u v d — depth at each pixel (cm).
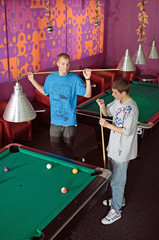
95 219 313
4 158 280
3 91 511
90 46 746
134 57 516
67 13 632
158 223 311
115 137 288
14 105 223
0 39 486
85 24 704
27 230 192
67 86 340
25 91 560
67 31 646
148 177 394
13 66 526
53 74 345
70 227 204
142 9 581
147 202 344
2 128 443
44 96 544
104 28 785
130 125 272
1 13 475
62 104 346
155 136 515
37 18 553
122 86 268
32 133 527
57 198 224
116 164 294
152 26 735
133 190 366
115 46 802
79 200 218
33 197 225
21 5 511
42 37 577
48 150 466
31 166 267
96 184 236
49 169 262
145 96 497
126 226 305
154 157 445
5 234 189
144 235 294
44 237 184
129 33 771
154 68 768
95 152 455
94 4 716
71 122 355
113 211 310
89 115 404
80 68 723
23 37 532
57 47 627
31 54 561
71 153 375
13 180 246
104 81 708
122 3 752
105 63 833
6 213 208
